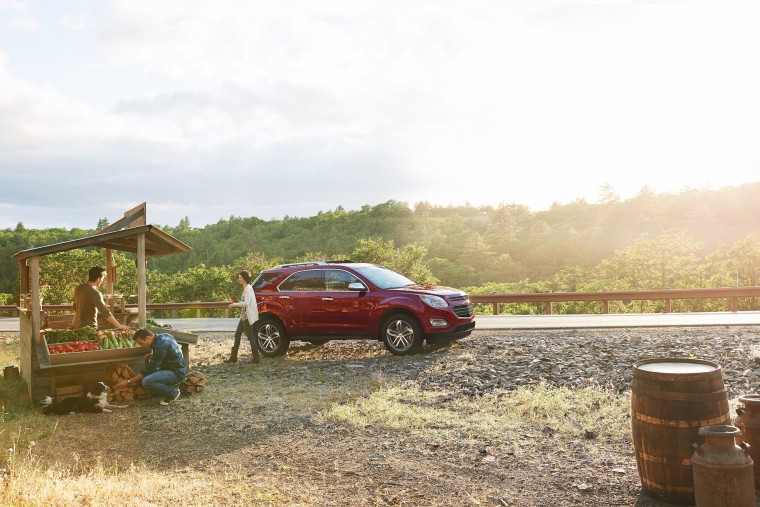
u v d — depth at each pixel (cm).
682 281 4559
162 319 2420
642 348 1173
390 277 1284
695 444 415
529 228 19400
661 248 4703
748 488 397
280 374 1070
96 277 977
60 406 798
